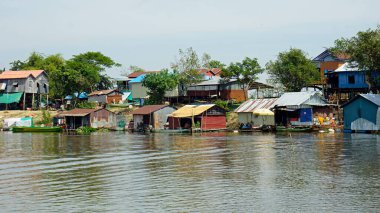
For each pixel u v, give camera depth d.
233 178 32.62
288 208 24.39
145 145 58.84
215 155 45.97
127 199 27.05
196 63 115.38
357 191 27.66
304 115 79.38
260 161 40.72
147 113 92.69
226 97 107.38
